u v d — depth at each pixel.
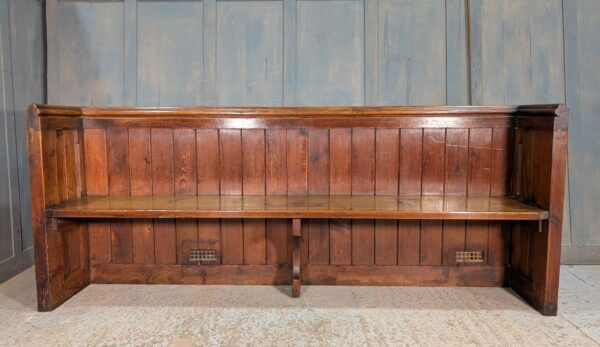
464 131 2.62
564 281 2.79
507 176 2.62
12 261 2.89
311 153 2.66
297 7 3.35
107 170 2.68
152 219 2.68
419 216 2.23
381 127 2.64
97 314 2.29
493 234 2.66
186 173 2.68
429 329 2.13
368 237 2.67
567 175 3.15
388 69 3.34
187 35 3.37
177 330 2.12
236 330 2.12
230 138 2.66
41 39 3.34
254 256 2.69
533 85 3.25
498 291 2.61
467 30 3.30
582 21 3.20
